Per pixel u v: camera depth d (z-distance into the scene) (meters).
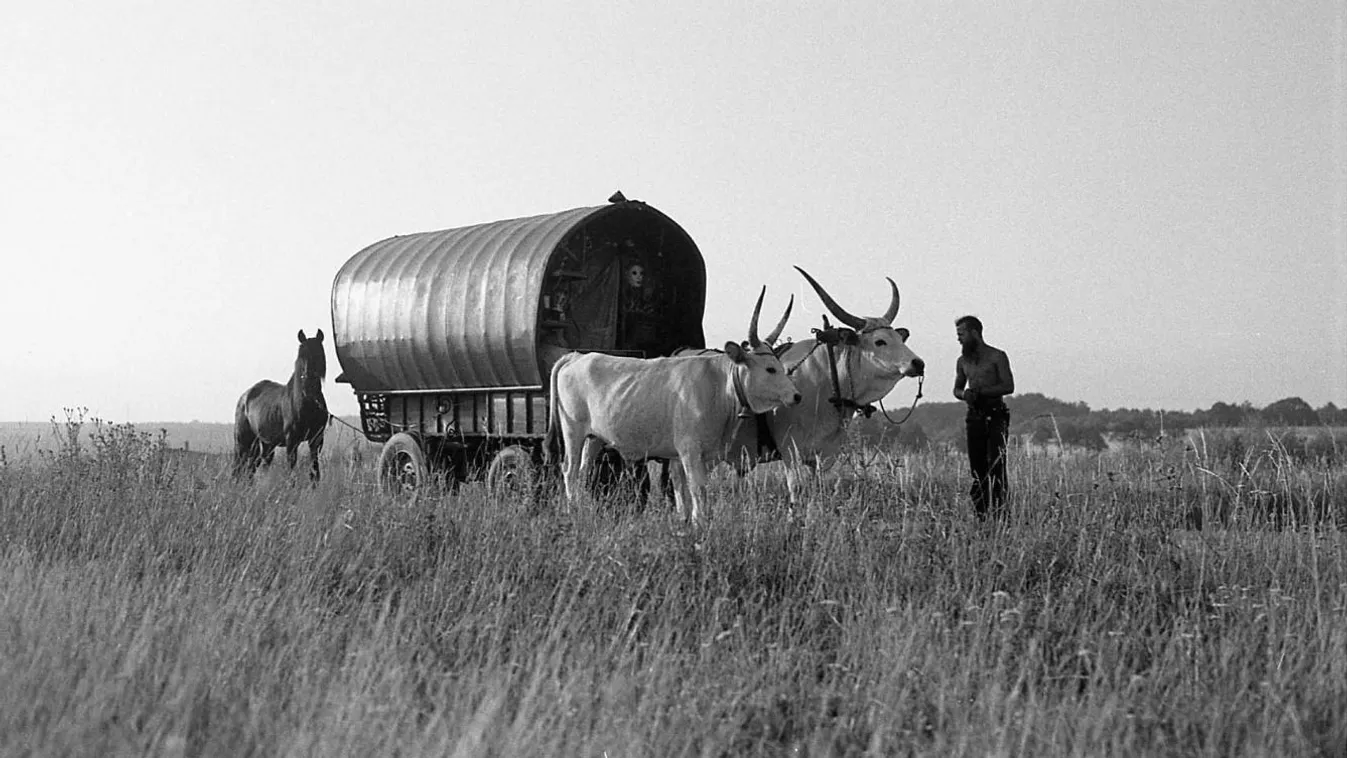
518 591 8.37
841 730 6.07
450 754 5.51
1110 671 7.11
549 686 6.41
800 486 11.19
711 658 7.07
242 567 9.27
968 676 6.57
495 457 15.26
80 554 10.33
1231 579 8.63
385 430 17.11
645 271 15.43
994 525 9.73
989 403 11.87
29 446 14.58
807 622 7.89
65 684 6.10
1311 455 15.38
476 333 14.92
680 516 10.00
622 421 13.09
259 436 18.91
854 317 12.81
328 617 7.98
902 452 13.66
